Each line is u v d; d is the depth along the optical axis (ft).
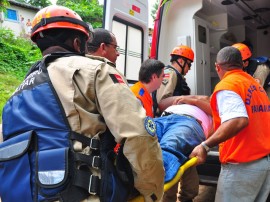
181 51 12.55
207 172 10.19
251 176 7.30
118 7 11.82
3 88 33.76
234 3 16.15
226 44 19.07
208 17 17.84
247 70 13.84
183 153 8.02
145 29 13.84
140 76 9.49
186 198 10.11
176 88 12.26
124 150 4.34
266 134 7.52
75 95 4.45
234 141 7.36
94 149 4.39
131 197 4.91
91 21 50.85
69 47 5.08
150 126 4.48
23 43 57.16
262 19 19.62
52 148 4.28
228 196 7.52
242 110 6.94
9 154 4.42
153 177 4.67
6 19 67.56
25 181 4.25
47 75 4.66
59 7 5.12
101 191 4.29
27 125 4.46
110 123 4.34
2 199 4.47
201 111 10.36
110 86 4.48
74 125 4.35
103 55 7.94
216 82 17.66
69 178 4.16
